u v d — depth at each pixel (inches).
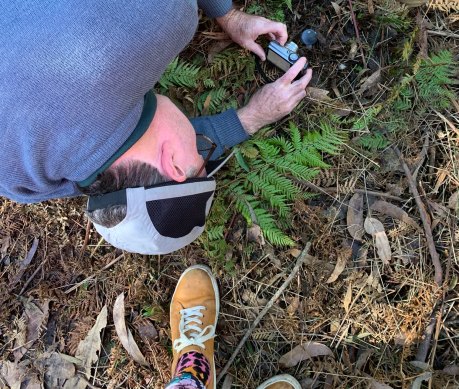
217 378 33.4
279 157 32.3
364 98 33.3
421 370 31.7
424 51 32.2
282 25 30.7
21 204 35.2
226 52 33.2
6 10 17.8
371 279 32.8
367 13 32.8
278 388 32.2
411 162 32.6
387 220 33.0
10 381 34.9
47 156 19.1
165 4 19.2
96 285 35.0
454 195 32.2
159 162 21.9
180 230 24.7
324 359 33.0
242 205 32.4
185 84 32.2
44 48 17.5
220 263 33.3
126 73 18.6
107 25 18.0
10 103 17.6
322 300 33.2
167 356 33.8
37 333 35.0
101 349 34.8
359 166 33.1
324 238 32.9
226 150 32.7
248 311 33.8
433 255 31.8
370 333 32.7
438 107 32.3
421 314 31.9
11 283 35.3
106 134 19.3
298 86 30.4
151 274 34.5
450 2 31.8
